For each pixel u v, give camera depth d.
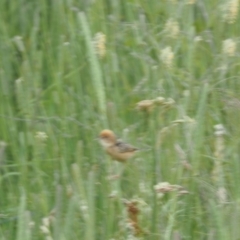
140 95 6.59
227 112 6.24
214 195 5.56
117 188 5.34
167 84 6.59
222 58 6.66
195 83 6.65
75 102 6.66
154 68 6.61
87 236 5.00
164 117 6.02
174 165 5.62
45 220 5.19
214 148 6.09
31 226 5.27
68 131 6.31
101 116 5.97
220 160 5.70
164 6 7.45
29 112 6.59
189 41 6.87
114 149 5.17
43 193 5.66
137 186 5.60
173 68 6.68
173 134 5.71
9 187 6.00
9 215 5.75
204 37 7.16
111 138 5.16
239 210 5.17
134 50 7.18
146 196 5.44
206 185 5.62
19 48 7.18
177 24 6.74
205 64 7.12
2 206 5.97
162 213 5.32
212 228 5.29
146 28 7.25
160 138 5.64
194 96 6.32
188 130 5.74
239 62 6.71
